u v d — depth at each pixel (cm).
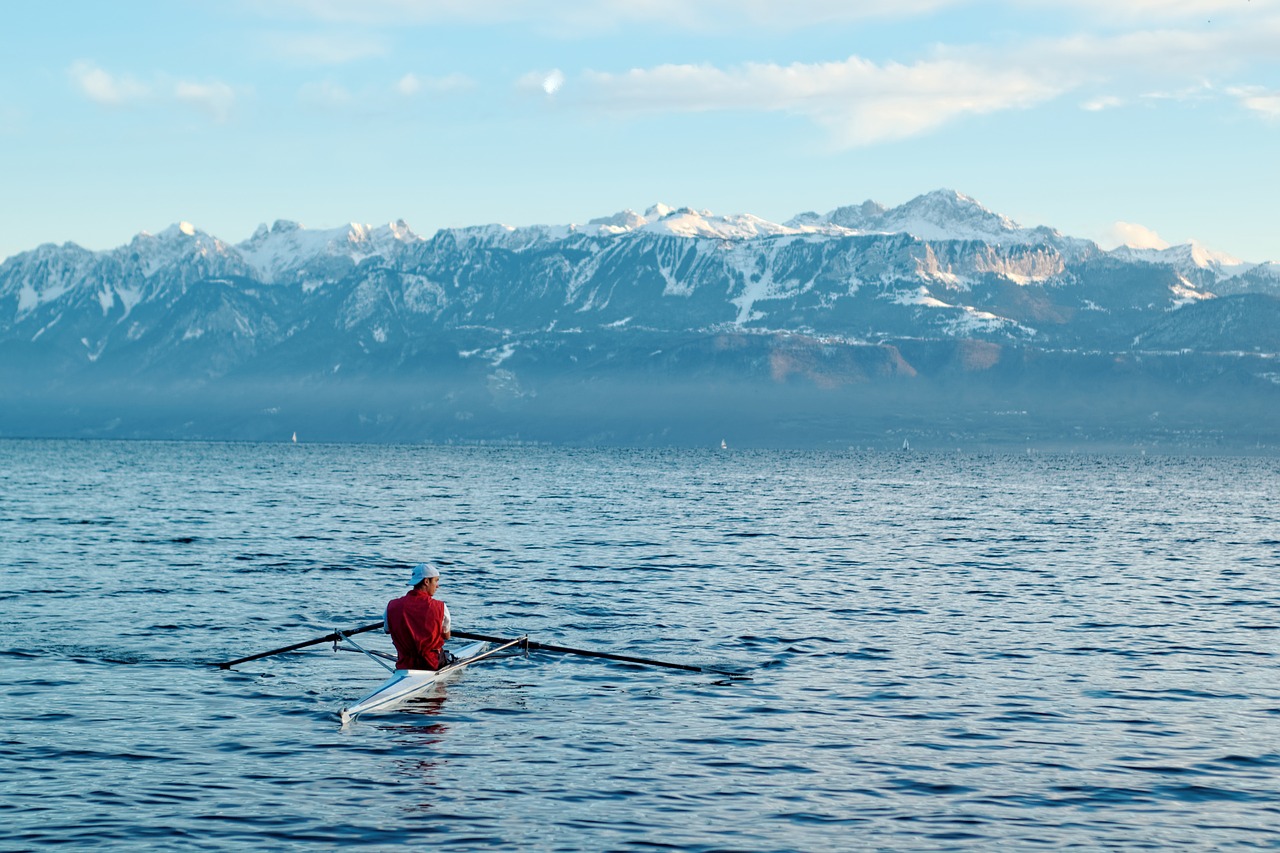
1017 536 7012
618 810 1797
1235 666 2895
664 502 10300
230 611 3619
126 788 1867
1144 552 6034
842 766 2027
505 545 5988
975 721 2330
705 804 1825
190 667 2798
